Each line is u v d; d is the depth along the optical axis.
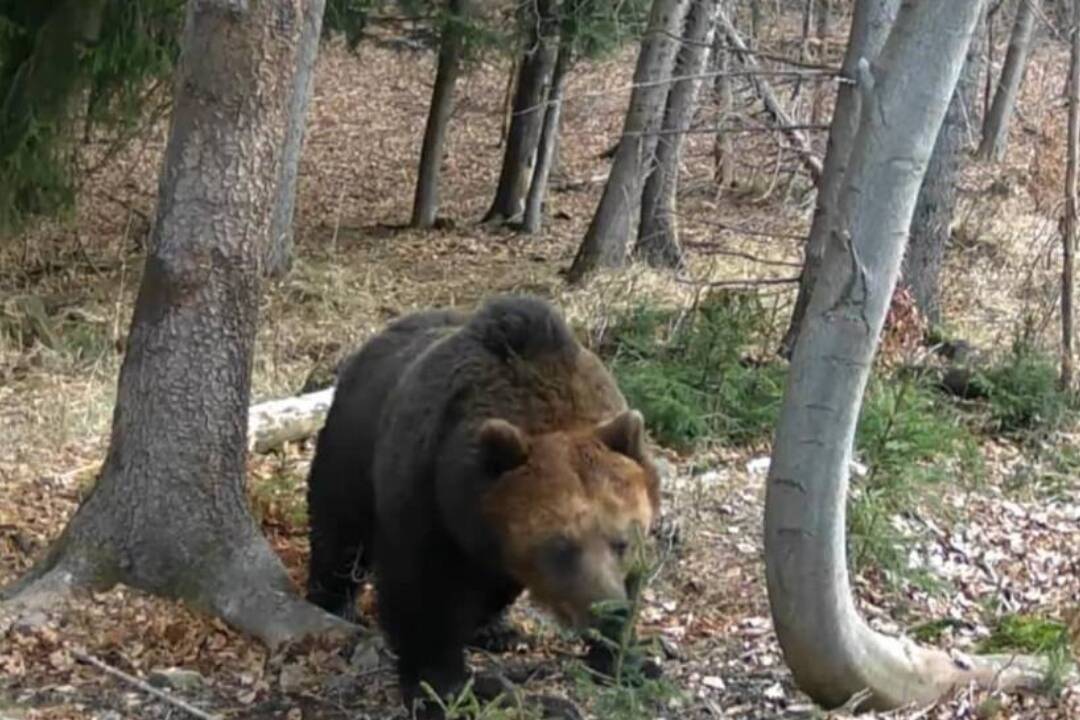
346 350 15.40
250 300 8.69
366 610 8.94
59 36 15.78
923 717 7.41
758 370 12.89
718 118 18.12
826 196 13.12
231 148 8.39
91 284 18.06
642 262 19.59
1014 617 8.83
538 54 24.73
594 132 32.00
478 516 6.59
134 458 8.67
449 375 7.03
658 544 9.54
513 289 19.19
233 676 7.85
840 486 6.95
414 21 22.91
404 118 33.66
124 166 24.50
